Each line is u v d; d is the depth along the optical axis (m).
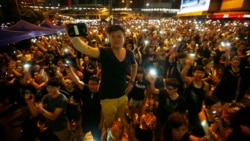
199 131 3.79
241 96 6.02
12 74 7.02
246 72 6.03
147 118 5.52
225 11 31.20
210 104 3.72
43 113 4.11
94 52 2.60
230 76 6.05
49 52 12.32
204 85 4.58
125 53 2.75
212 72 7.89
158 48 10.90
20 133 1.83
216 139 3.43
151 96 6.40
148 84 5.99
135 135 3.05
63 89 5.50
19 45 17.12
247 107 2.48
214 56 9.78
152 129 4.78
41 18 24.80
